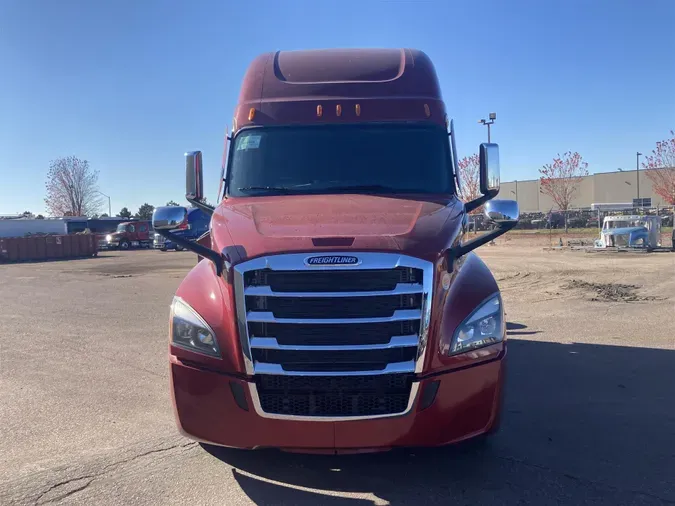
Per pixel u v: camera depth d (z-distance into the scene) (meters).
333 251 3.54
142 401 5.79
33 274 22.28
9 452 4.54
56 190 74.19
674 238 25.81
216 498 3.77
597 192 81.56
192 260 29.70
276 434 3.57
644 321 9.51
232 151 5.43
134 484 3.97
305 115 5.46
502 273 17.41
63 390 6.19
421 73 5.70
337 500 3.74
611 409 5.39
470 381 3.65
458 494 3.80
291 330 3.55
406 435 3.56
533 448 4.51
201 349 3.71
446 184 5.19
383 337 3.54
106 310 11.92
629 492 3.80
